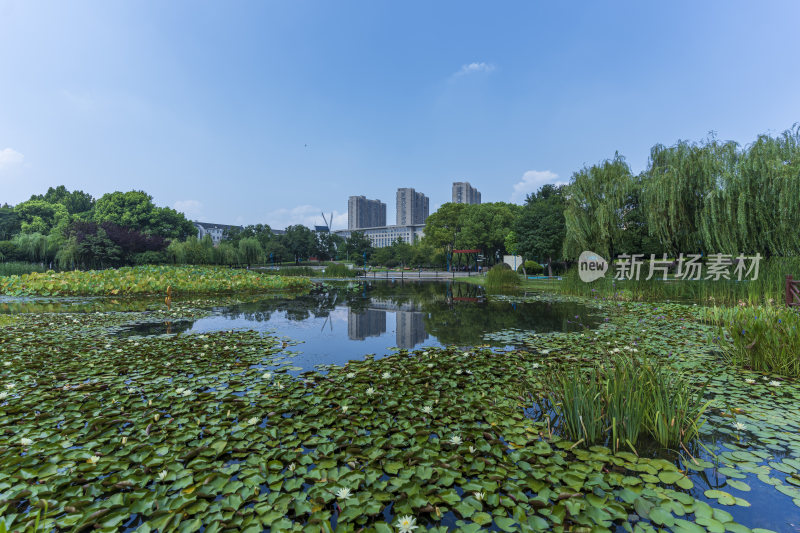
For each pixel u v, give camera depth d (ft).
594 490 6.31
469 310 30.78
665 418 8.15
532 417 9.59
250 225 210.79
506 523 5.52
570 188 48.24
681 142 36.99
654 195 37.68
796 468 7.07
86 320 24.99
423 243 176.14
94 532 5.26
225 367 13.83
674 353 15.62
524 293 46.78
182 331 21.42
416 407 9.81
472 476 6.82
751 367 13.41
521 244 77.56
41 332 20.36
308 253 196.44
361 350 17.04
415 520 5.29
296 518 5.76
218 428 8.53
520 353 15.62
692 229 37.40
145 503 5.93
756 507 5.97
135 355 15.14
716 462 7.33
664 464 7.14
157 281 44.21
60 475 6.70
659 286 36.32
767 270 30.12
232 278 51.60
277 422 8.89
